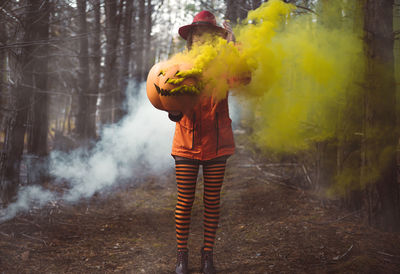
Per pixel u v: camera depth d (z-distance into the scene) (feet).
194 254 9.62
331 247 9.46
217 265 8.86
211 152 8.37
